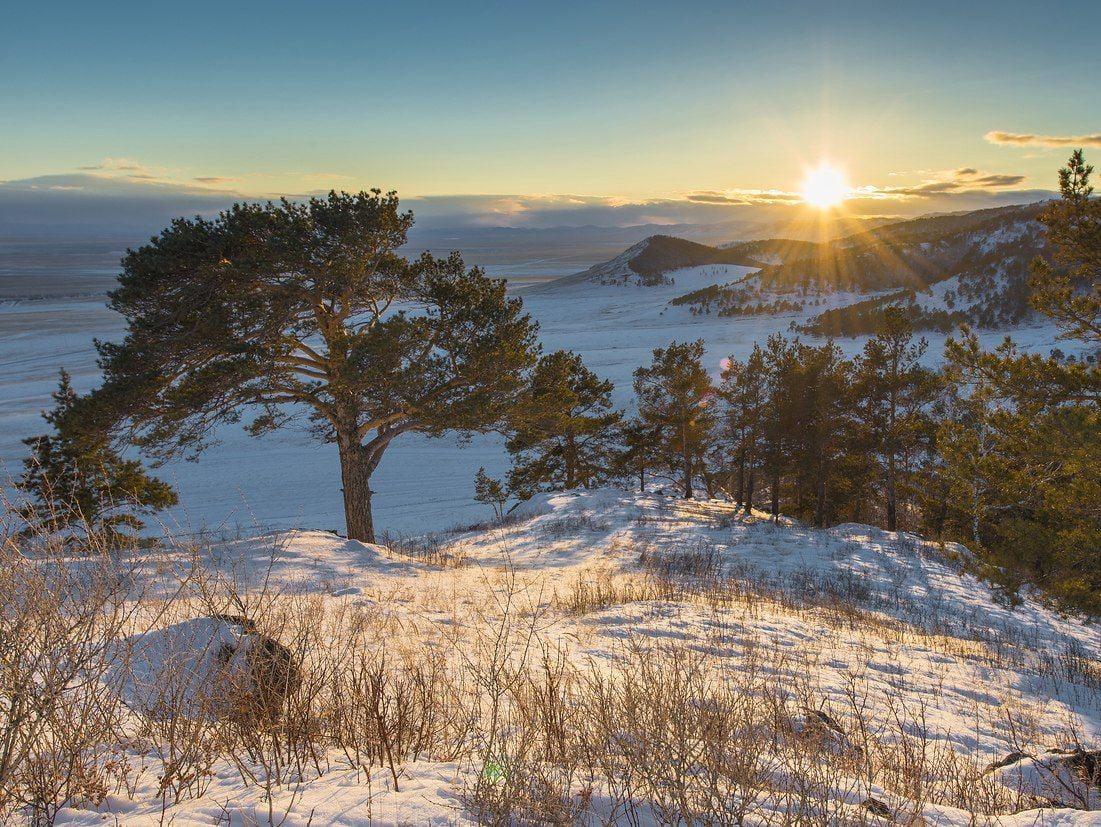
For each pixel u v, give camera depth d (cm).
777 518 2852
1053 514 1119
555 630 802
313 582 1067
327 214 1609
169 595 449
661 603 1050
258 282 1594
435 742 360
